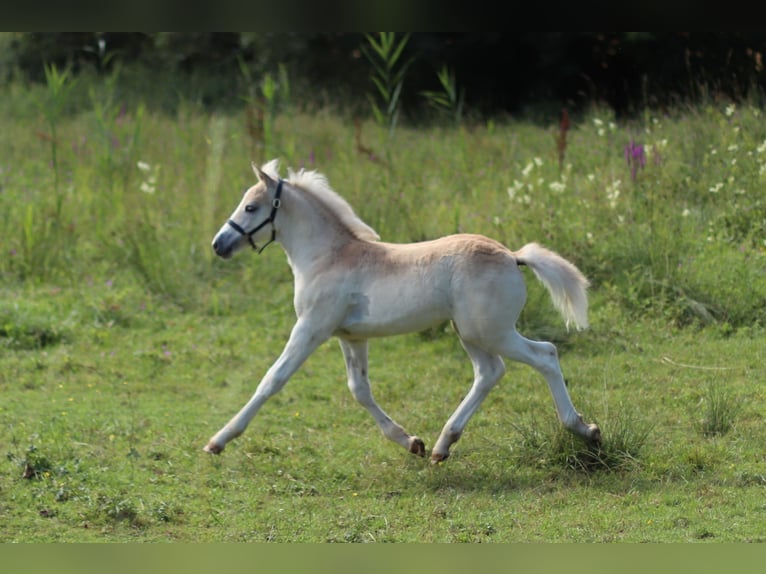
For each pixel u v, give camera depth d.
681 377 17.00
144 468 13.96
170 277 22.77
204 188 25.83
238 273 23.44
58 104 26.59
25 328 19.98
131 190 26.53
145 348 19.81
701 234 21.59
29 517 12.25
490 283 13.20
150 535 11.88
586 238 21.14
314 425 15.86
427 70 43.75
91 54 49.12
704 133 25.50
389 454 14.51
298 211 14.30
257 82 44.66
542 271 13.47
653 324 19.20
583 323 13.67
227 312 21.83
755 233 21.62
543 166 26.19
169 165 28.88
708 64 36.16
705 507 12.16
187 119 35.81
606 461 13.52
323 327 13.92
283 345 19.98
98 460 14.12
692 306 19.30
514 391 16.84
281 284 22.97
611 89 40.84
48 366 18.53
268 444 14.84
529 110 40.25
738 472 13.16
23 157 33.28
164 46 48.44
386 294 13.64
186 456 14.35
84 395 17.23
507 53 43.62
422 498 12.88
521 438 14.30
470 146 29.75
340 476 13.77
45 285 23.06
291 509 12.67
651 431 14.55
